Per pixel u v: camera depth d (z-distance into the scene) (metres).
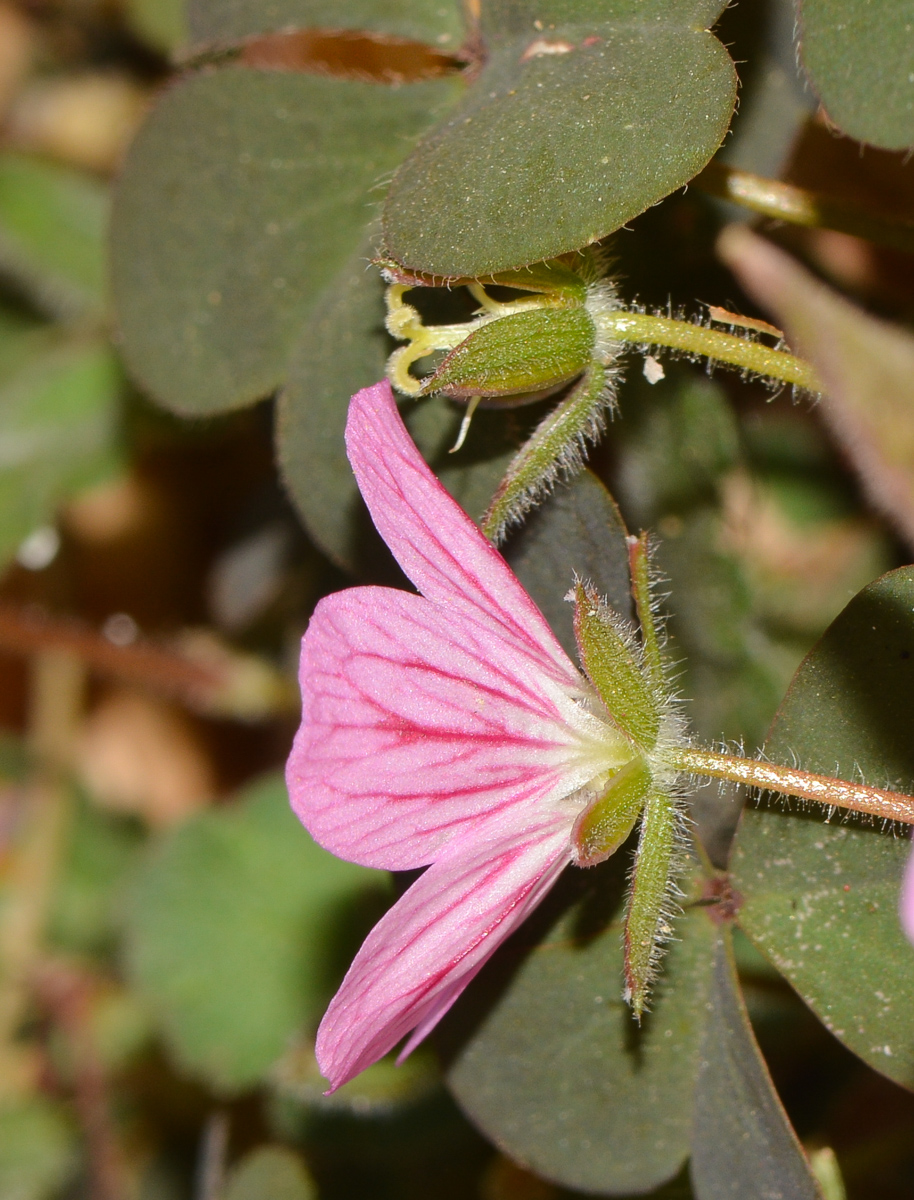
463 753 0.11
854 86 0.11
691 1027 0.12
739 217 0.13
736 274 0.13
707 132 0.11
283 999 0.15
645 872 0.11
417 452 0.11
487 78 0.12
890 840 0.12
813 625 0.15
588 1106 0.12
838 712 0.12
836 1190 0.12
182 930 0.15
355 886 0.15
